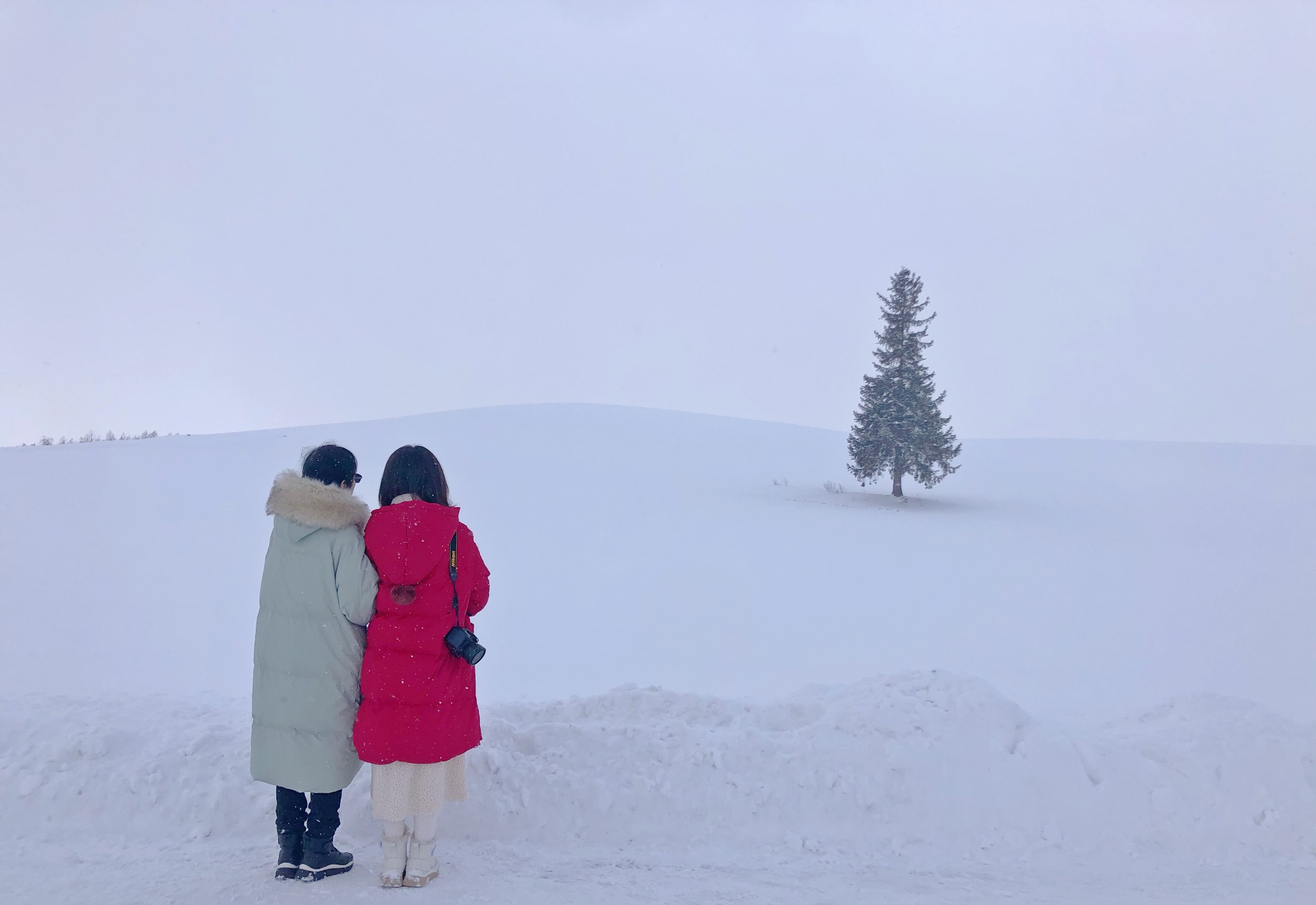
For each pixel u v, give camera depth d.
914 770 4.60
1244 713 5.19
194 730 5.04
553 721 5.51
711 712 5.59
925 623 15.40
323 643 3.73
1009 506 36.09
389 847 3.67
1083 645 13.68
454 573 3.84
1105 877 3.93
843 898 3.63
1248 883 3.86
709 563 21.12
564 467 39.75
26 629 13.33
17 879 3.61
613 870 3.93
